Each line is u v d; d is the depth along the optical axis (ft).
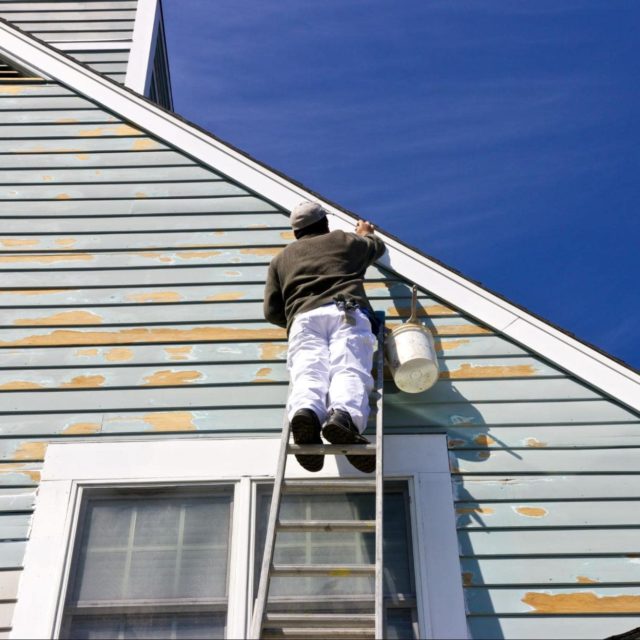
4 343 18.61
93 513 16.21
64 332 18.83
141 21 31.53
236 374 18.12
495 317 18.76
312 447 15.37
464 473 16.67
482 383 17.98
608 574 15.53
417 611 15.02
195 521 16.11
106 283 19.63
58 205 20.98
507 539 15.87
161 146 22.00
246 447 16.89
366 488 15.37
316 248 17.61
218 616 15.08
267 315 17.62
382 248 18.61
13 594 15.21
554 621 15.02
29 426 17.35
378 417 15.88
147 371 18.17
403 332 17.48
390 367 17.34
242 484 16.38
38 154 21.99
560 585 15.39
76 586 15.37
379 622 12.83
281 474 14.90
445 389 17.88
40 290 19.53
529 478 16.66
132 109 22.62
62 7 32.19
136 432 17.22
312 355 16.21
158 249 20.18
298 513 16.20
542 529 16.01
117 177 21.48
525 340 18.40
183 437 17.12
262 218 20.65
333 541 15.92
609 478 16.70
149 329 18.86
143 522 16.10
